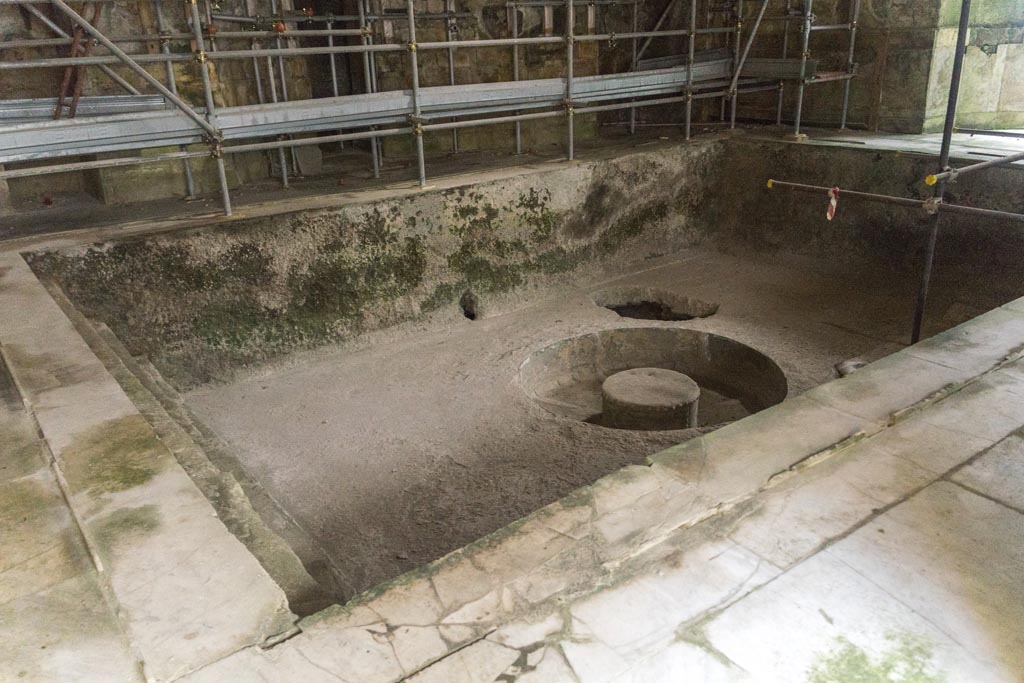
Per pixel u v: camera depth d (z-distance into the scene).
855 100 6.67
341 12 6.47
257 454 3.67
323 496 3.36
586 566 1.64
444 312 5.10
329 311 4.63
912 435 2.20
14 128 3.82
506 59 6.70
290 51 4.45
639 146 6.23
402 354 4.72
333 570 2.49
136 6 4.76
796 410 2.32
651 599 1.56
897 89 6.36
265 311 4.41
